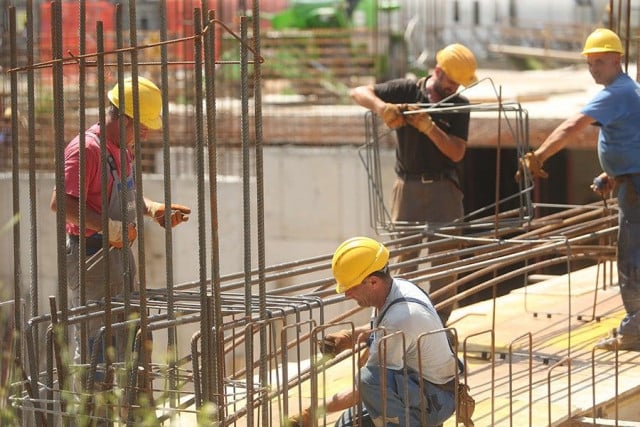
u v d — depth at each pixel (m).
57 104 7.98
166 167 7.98
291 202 24.50
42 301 23.53
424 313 8.57
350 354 9.12
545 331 13.31
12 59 8.29
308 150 24.33
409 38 32.94
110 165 9.59
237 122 25.91
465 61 12.87
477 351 12.53
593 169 24.83
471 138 22.00
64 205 8.09
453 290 13.41
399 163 13.62
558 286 15.80
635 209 12.01
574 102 25.25
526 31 40.09
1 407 8.08
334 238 24.22
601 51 11.63
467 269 11.19
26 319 9.35
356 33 31.42
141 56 27.41
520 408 10.45
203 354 8.03
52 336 8.23
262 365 8.15
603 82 11.81
